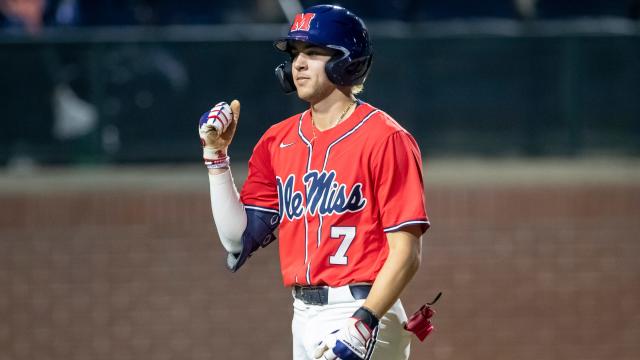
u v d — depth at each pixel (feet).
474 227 82.69
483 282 82.79
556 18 97.14
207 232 82.17
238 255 44.29
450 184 82.53
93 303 82.02
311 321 41.39
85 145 84.99
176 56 84.64
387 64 85.20
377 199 40.19
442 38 85.46
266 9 96.53
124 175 84.07
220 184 42.68
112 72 84.53
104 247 81.92
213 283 82.23
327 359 38.65
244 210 43.70
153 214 81.97
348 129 40.91
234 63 84.48
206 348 82.48
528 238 82.99
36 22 92.94
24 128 84.64
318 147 41.27
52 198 81.46
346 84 40.88
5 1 92.48
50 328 81.87
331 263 40.70
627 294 83.56
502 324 82.99
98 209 81.82
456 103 85.76
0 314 81.51
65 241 81.71
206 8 96.84
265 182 43.86
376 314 38.58
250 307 82.48
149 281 82.07
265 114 84.38
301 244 41.60
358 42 40.50
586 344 83.51
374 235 40.50
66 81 84.58
